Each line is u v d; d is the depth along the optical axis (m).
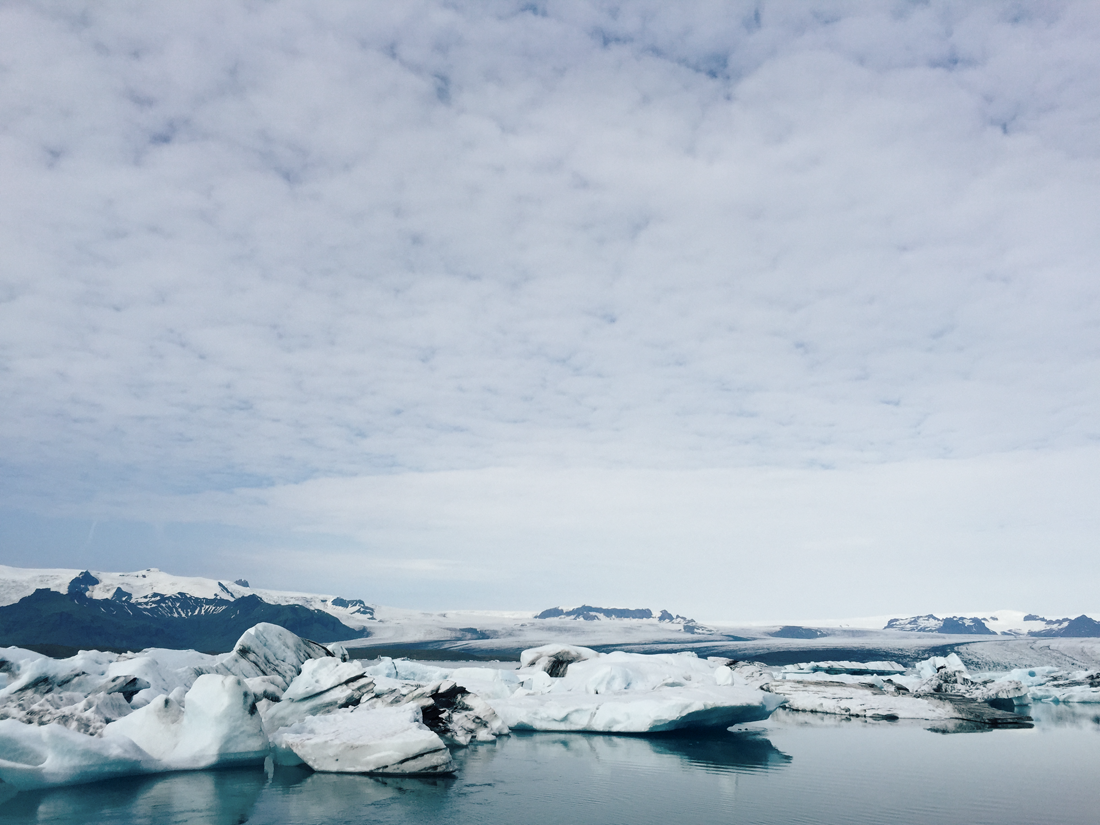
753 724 32.28
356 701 22.95
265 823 12.95
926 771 19.73
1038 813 14.88
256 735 18.33
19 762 14.48
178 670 23.69
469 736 24.03
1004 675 59.28
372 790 15.92
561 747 23.12
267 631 27.77
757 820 13.99
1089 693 48.22
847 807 15.16
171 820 12.93
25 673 18.81
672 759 21.06
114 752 15.71
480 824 13.25
